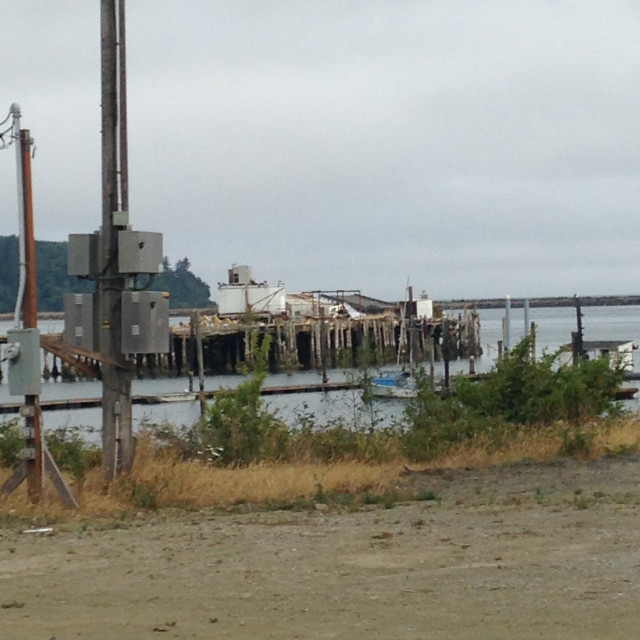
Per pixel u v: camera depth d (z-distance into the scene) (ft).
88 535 45.83
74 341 58.90
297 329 380.17
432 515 50.03
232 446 76.23
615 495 55.77
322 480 61.93
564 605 30.63
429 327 401.70
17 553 41.75
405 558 38.83
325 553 40.27
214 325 367.25
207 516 51.70
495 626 28.66
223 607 31.81
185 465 63.67
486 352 467.52
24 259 53.36
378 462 75.77
